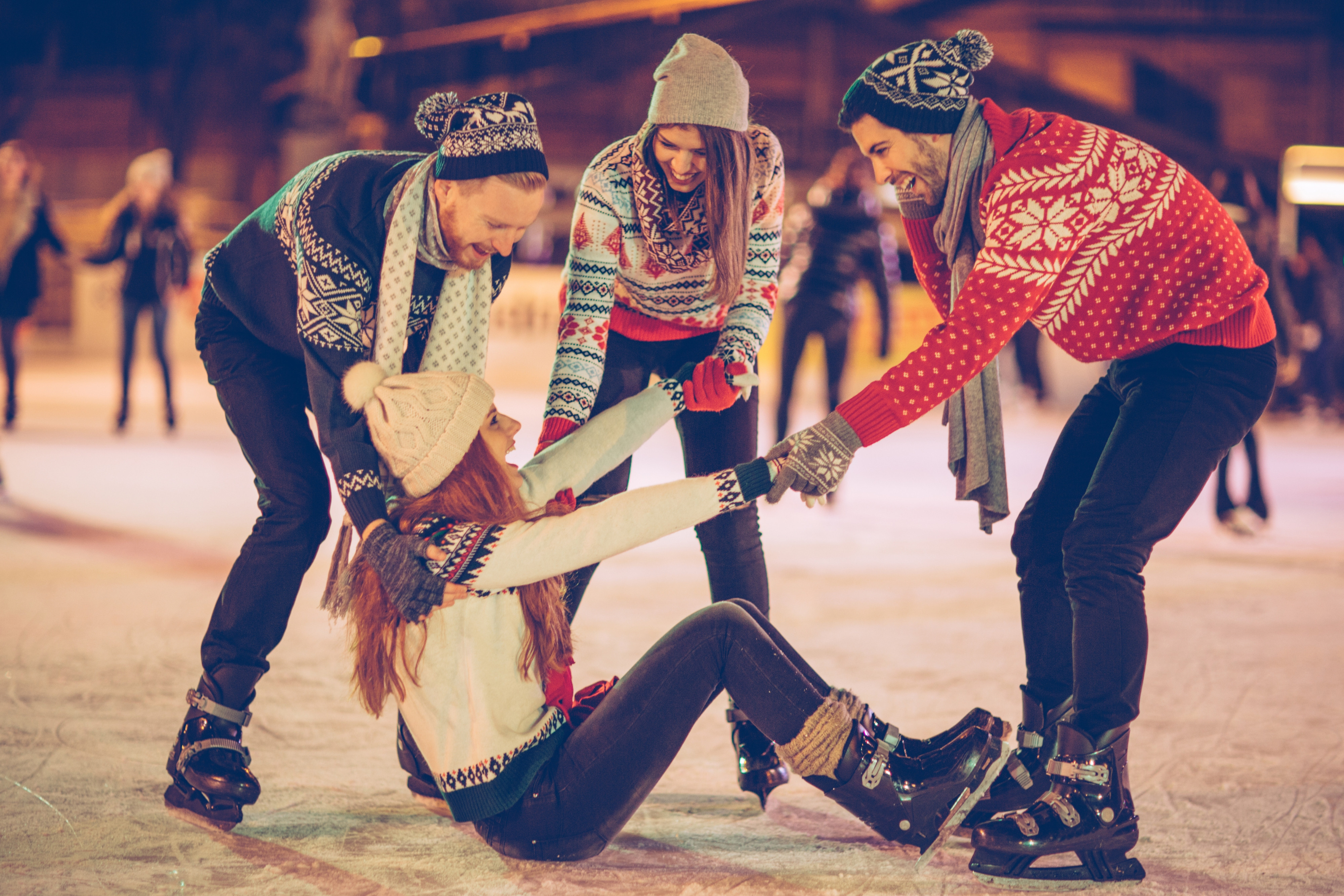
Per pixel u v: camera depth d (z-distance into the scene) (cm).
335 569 334
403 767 371
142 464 1130
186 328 2305
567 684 348
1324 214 2352
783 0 2166
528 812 319
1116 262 328
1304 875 326
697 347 419
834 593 692
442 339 349
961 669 531
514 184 318
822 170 2542
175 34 3042
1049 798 327
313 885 312
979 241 350
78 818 352
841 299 992
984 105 340
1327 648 573
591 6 2305
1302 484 1205
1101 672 327
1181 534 922
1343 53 3058
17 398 1494
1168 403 330
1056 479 370
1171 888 319
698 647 315
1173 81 3066
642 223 386
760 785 381
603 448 342
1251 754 425
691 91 363
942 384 319
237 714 362
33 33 3200
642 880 321
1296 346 1869
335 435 321
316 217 332
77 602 620
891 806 322
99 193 3306
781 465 312
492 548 301
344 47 2239
